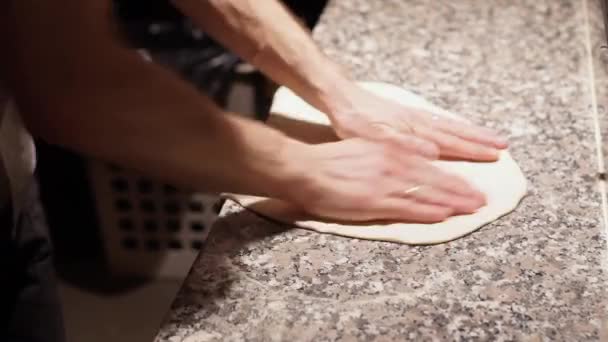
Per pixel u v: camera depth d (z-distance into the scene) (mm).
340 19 946
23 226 669
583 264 571
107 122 499
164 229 1354
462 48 877
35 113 494
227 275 565
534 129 732
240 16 694
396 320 524
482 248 590
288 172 585
